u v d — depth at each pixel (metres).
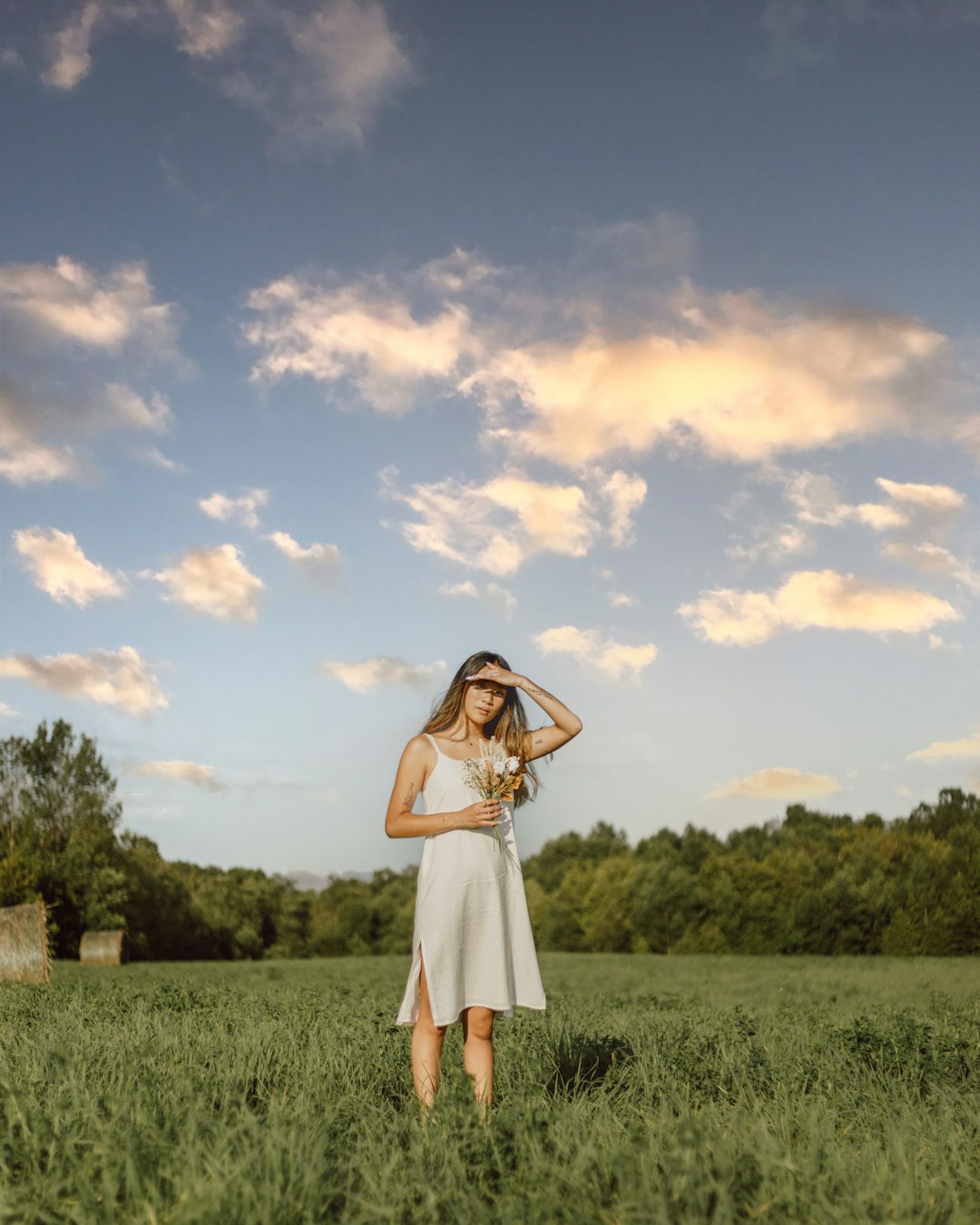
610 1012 11.75
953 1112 4.75
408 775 4.95
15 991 11.79
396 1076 5.37
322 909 131.75
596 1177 3.20
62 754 71.88
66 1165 3.26
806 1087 5.55
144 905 79.56
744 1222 2.87
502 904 4.84
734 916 77.88
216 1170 3.00
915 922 64.81
